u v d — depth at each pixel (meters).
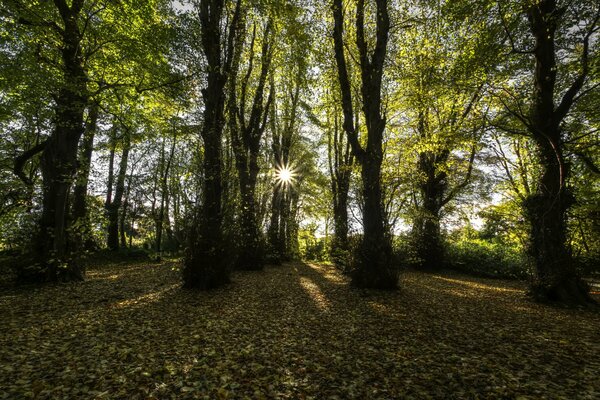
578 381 4.16
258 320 7.10
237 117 16.28
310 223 30.38
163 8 12.59
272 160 24.95
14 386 3.95
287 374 4.47
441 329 6.52
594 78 10.63
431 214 17.11
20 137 17.42
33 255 10.91
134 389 3.96
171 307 7.89
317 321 7.12
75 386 4.00
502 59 10.89
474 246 19.48
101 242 22.05
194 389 3.98
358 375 4.45
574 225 12.89
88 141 17.11
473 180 20.20
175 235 10.77
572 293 9.09
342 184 20.97
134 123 14.36
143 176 26.19
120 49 11.38
